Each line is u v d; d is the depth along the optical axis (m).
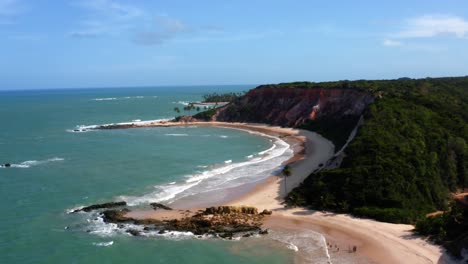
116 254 46.22
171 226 54.16
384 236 48.81
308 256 45.00
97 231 52.75
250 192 69.69
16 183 75.00
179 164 92.19
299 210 59.84
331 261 43.62
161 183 75.62
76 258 45.03
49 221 55.97
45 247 47.75
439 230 47.62
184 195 68.38
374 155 66.38
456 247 43.12
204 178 79.19
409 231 49.97
